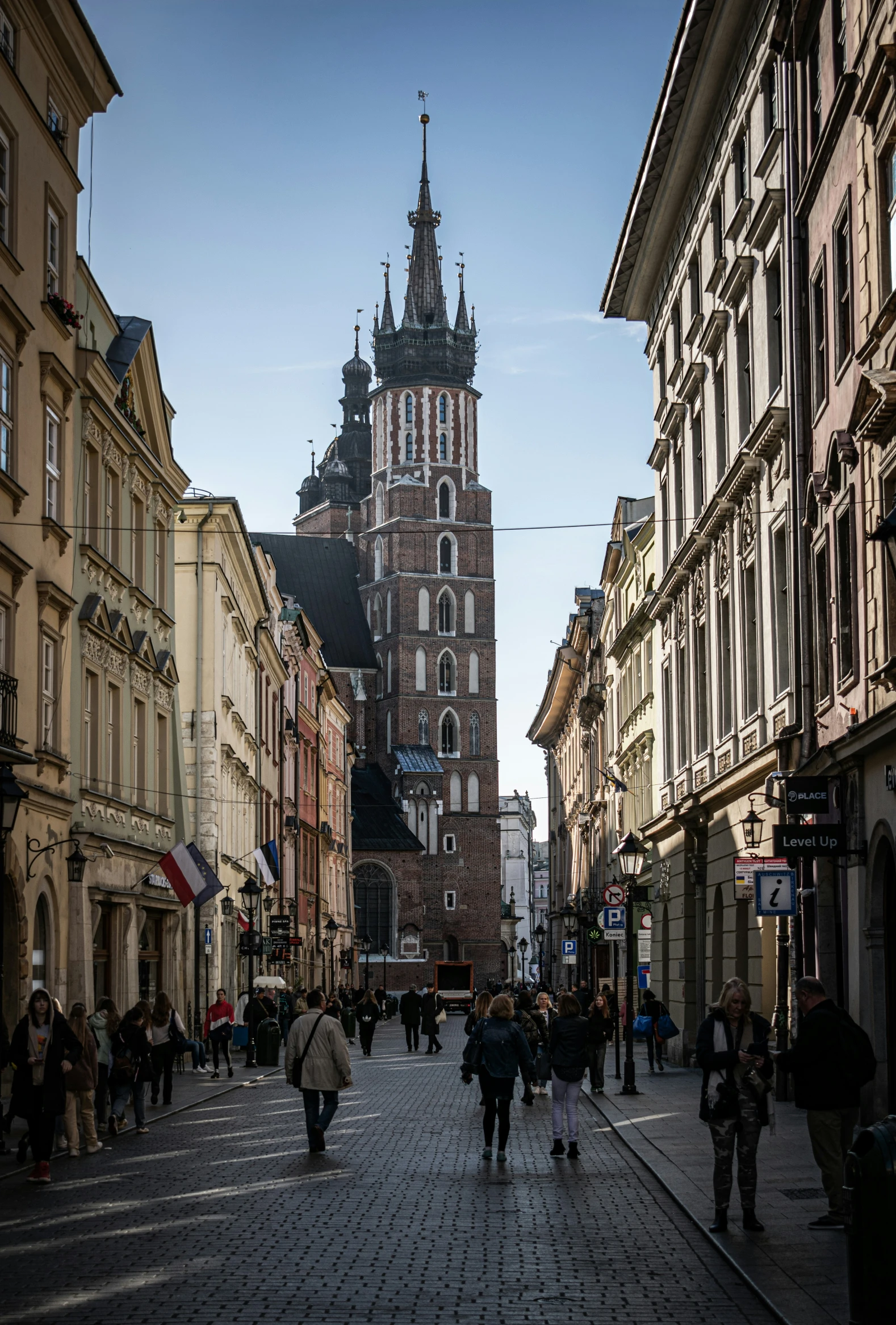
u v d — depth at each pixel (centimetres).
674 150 3616
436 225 15712
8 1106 2486
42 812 2792
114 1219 1430
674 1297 1096
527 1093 2856
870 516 2069
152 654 3741
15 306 2595
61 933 2892
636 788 5312
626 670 5662
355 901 13450
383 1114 2650
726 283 3197
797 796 2275
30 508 2753
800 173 2559
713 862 3516
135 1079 2253
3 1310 1047
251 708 6056
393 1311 1043
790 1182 1641
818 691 2469
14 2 2698
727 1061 1355
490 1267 1202
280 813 7125
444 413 15175
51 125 2977
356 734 14625
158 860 3803
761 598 2928
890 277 2023
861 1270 952
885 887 2056
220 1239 1324
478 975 14225
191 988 4325
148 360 3694
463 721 14638
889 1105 2019
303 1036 2002
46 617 2852
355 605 15212
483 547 14962
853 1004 2181
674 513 4019
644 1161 1862
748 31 3022
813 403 2503
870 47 2075
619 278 4400
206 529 4816
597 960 6869
